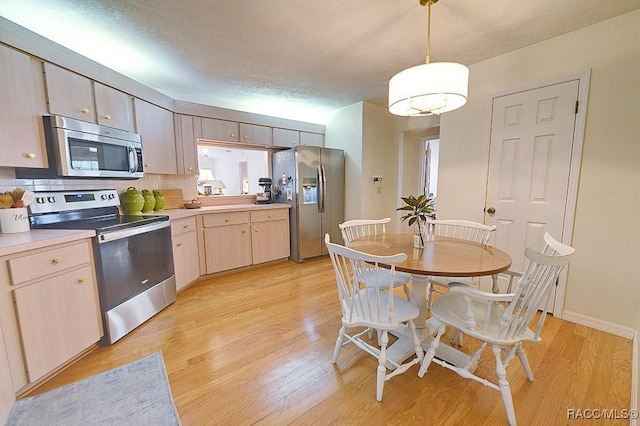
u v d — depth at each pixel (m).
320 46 2.31
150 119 2.80
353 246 1.93
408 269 1.44
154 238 2.40
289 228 4.06
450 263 1.53
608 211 2.03
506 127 2.50
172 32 2.08
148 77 2.97
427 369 1.70
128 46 2.30
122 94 2.47
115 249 2.00
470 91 2.71
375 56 2.49
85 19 1.91
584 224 2.14
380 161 4.27
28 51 1.75
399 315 1.53
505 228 2.55
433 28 2.04
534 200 2.37
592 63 2.03
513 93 2.43
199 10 1.81
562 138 2.20
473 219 2.76
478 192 2.71
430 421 1.33
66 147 1.94
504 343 1.30
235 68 2.75
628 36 1.89
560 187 2.23
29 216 1.96
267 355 1.84
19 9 1.78
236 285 3.11
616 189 1.99
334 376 1.64
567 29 2.07
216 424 1.32
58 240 1.60
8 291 1.40
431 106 1.83
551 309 2.34
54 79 1.91
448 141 2.91
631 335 1.97
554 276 1.27
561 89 2.18
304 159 3.90
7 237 1.59
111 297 1.97
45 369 1.56
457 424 1.31
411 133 4.47
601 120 2.02
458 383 1.58
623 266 1.99
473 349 1.89
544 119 2.28
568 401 1.43
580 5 1.78
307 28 2.03
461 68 1.50
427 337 1.92
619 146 1.96
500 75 2.50
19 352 1.45
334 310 2.50
